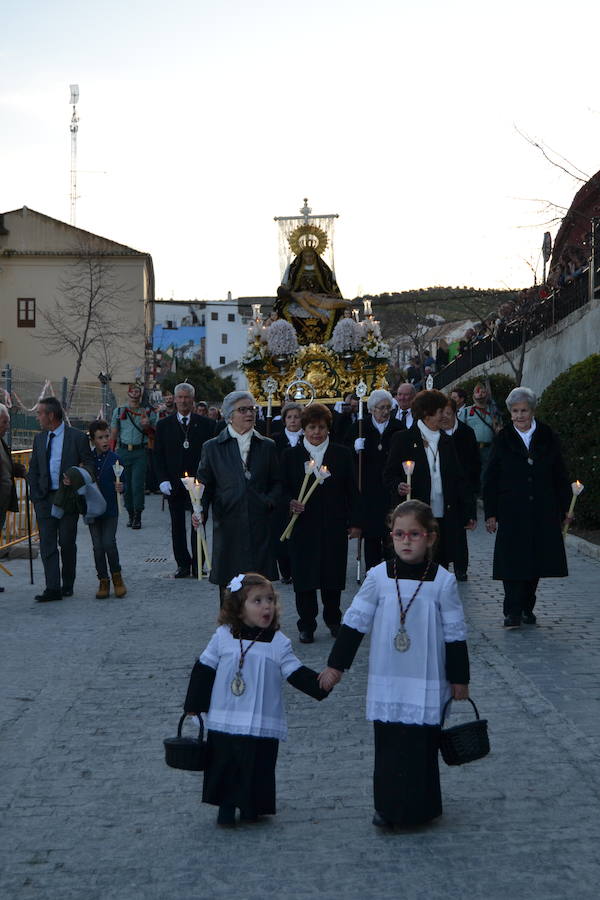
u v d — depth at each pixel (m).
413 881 4.26
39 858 4.58
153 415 21.33
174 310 120.25
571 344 19.22
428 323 47.69
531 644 8.34
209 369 64.81
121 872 4.42
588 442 13.52
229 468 8.23
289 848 4.62
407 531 4.78
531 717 6.46
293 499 8.80
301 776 5.57
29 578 12.23
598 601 10.07
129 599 10.77
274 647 4.91
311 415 8.85
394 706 4.73
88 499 10.48
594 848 4.55
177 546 12.02
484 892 4.15
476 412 16.47
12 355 52.19
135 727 6.45
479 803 5.09
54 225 52.53
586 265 19.44
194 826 4.91
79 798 5.30
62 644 8.69
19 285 52.06
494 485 9.03
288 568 11.66
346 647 4.82
